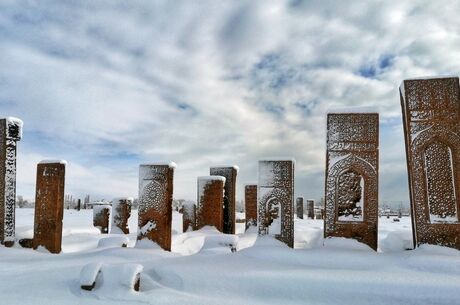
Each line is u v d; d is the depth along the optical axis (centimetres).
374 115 684
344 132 690
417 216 619
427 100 637
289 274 465
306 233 1107
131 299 410
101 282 436
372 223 660
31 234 859
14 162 828
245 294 446
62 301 404
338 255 554
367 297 421
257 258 589
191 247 955
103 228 1316
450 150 621
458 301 399
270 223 741
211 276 477
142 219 802
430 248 588
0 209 800
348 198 675
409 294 414
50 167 805
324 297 429
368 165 673
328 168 688
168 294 428
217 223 1151
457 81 630
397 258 533
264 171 757
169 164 806
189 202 1259
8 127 821
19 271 547
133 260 642
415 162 630
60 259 651
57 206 787
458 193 608
